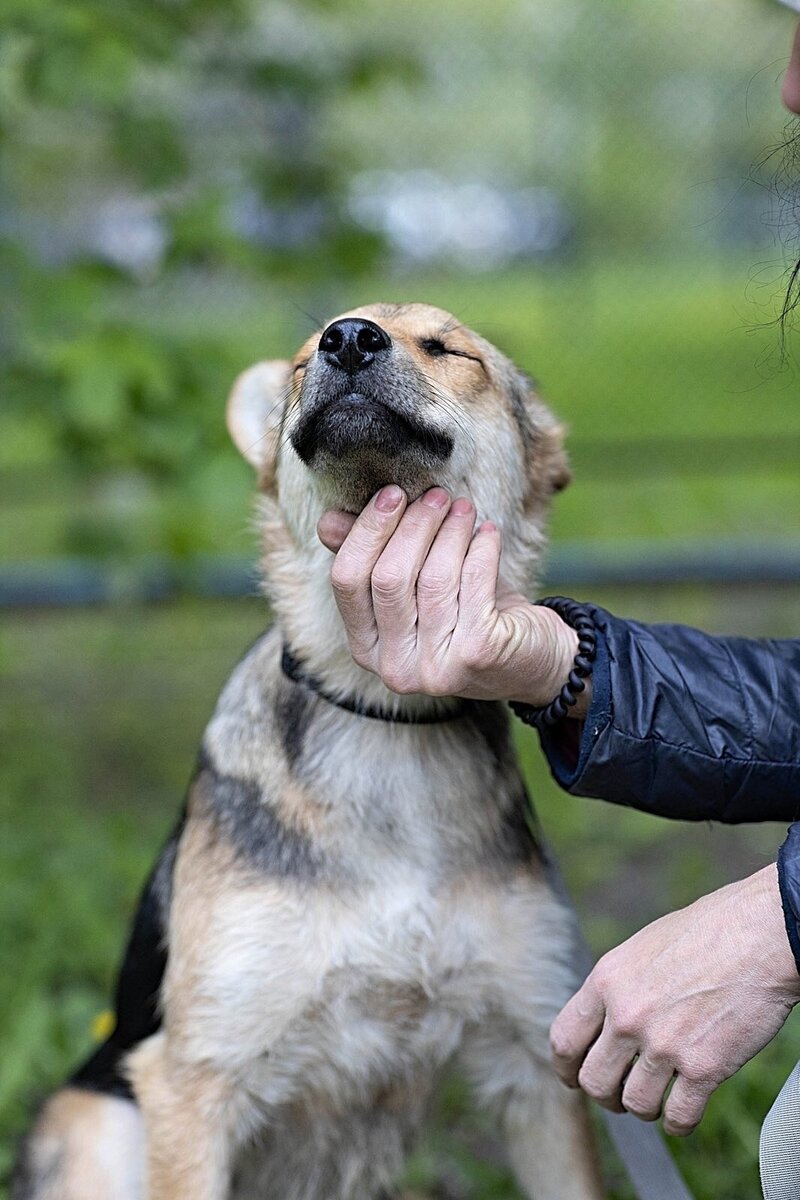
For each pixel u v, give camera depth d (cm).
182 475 866
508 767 488
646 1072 358
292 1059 458
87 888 789
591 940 736
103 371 828
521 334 1825
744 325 535
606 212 1833
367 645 386
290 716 471
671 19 1744
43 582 1130
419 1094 488
